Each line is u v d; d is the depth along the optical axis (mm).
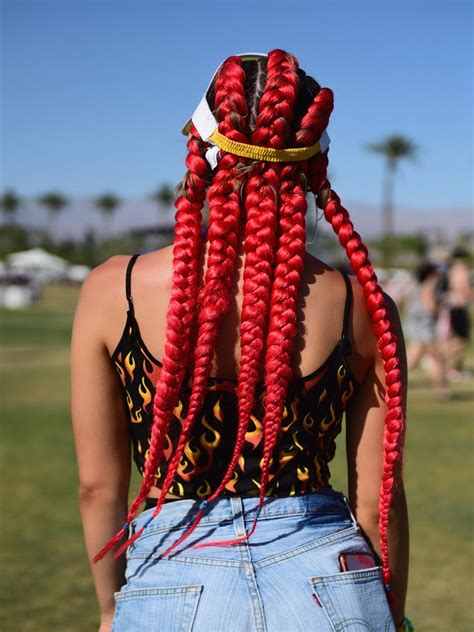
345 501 1552
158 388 1416
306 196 1521
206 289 1415
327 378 1477
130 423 1560
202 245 1466
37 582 4020
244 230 1466
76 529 4855
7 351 16453
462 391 11156
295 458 1460
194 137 1485
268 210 1430
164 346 1446
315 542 1429
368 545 1580
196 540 1409
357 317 1506
